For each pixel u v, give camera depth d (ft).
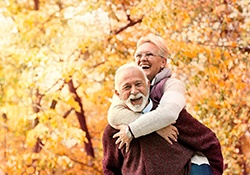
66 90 34.27
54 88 31.86
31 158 29.99
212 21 33.42
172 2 32.09
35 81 29.45
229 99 30.68
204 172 10.82
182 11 31.81
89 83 33.32
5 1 30.81
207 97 30.73
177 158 10.57
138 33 33.78
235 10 33.42
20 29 30.40
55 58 30.09
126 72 10.71
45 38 30.42
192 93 32.17
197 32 31.83
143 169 10.49
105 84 32.86
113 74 32.58
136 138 10.69
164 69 11.51
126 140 10.55
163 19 31.14
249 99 31.24
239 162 32.86
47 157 29.94
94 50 31.83
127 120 10.75
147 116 10.47
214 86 31.89
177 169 10.48
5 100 28.81
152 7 31.65
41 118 29.22
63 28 31.07
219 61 31.14
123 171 10.82
